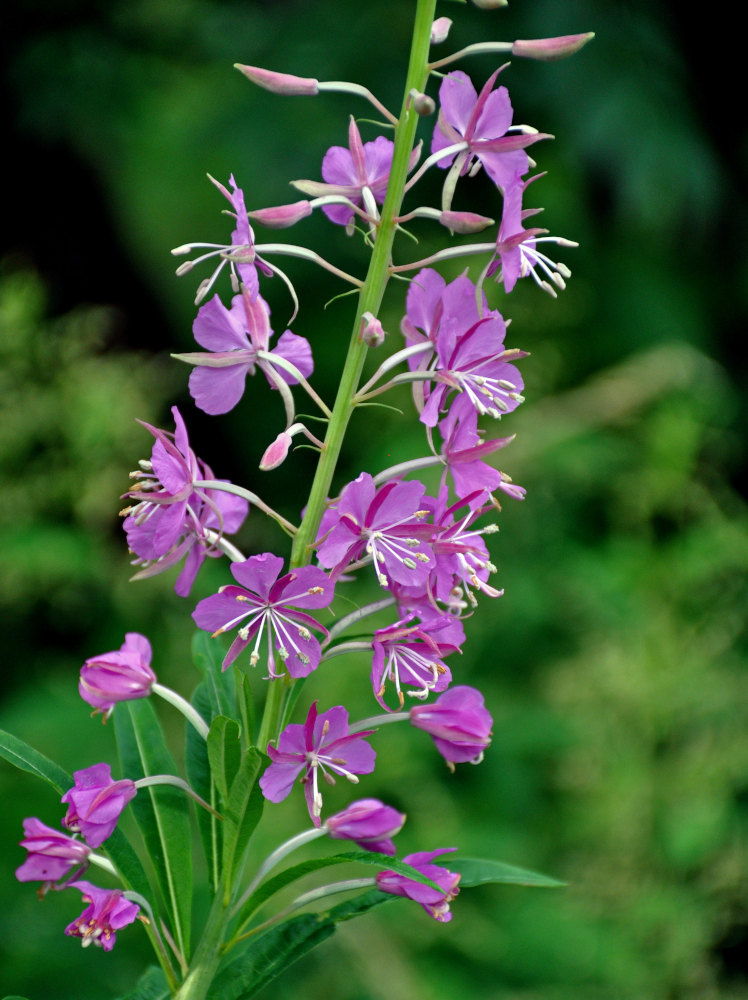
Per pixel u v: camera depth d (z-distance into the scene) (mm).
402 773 5836
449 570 2094
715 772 6297
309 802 2014
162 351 9680
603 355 8453
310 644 2010
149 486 2135
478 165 2182
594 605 6602
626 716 6402
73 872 2256
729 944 6805
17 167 9656
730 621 6508
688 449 6820
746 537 6609
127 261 9664
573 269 8492
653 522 7258
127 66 9758
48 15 9586
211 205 9570
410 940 5551
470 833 5848
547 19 7809
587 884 6242
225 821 2117
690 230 8750
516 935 5789
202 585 6688
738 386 8898
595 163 8047
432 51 7797
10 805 5621
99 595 6875
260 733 2166
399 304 7914
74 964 4977
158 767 2451
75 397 6426
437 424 2141
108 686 2203
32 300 6578
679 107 8023
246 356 2125
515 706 6539
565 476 7254
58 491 6539
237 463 8898
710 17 8805
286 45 8219
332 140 7855
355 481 1966
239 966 2234
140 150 9672
